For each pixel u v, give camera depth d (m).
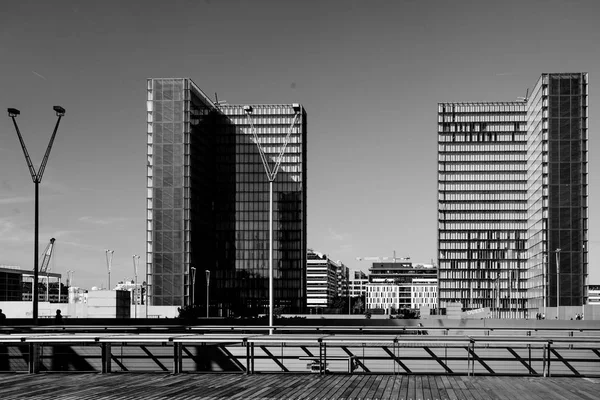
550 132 186.75
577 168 185.00
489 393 18.58
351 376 21.98
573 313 107.19
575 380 21.14
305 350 24.38
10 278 183.00
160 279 183.50
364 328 32.47
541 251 186.50
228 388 19.36
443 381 20.77
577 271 182.50
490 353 24.75
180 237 184.25
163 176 185.50
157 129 186.25
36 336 23.27
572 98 186.38
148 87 187.12
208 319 63.91
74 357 24.84
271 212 47.34
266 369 24.31
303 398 17.67
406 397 17.84
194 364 24.59
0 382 20.84
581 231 183.50
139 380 21.16
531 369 23.22
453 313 100.62
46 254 185.38
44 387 19.70
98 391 18.89
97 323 61.00
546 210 185.25
